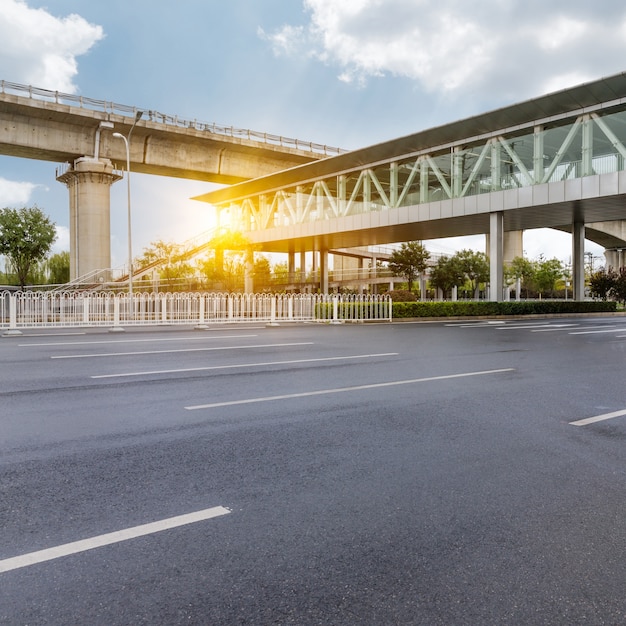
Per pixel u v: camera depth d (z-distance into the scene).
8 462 4.39
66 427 5.50
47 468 4.25
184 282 41.12
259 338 16.17
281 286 49.62
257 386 7.83
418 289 50.47
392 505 3.60
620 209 28.47
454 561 2.89
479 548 3.04
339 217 37.00
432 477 4.13
